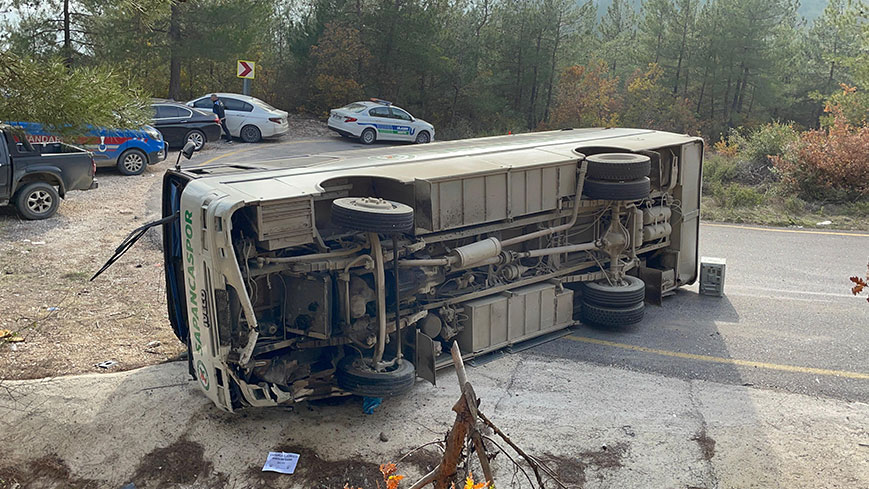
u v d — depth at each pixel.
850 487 5.47
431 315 7.44
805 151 17.78
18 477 5.71
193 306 6.30
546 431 6.34
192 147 6.86
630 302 8.77
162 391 6.88
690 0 41.31
